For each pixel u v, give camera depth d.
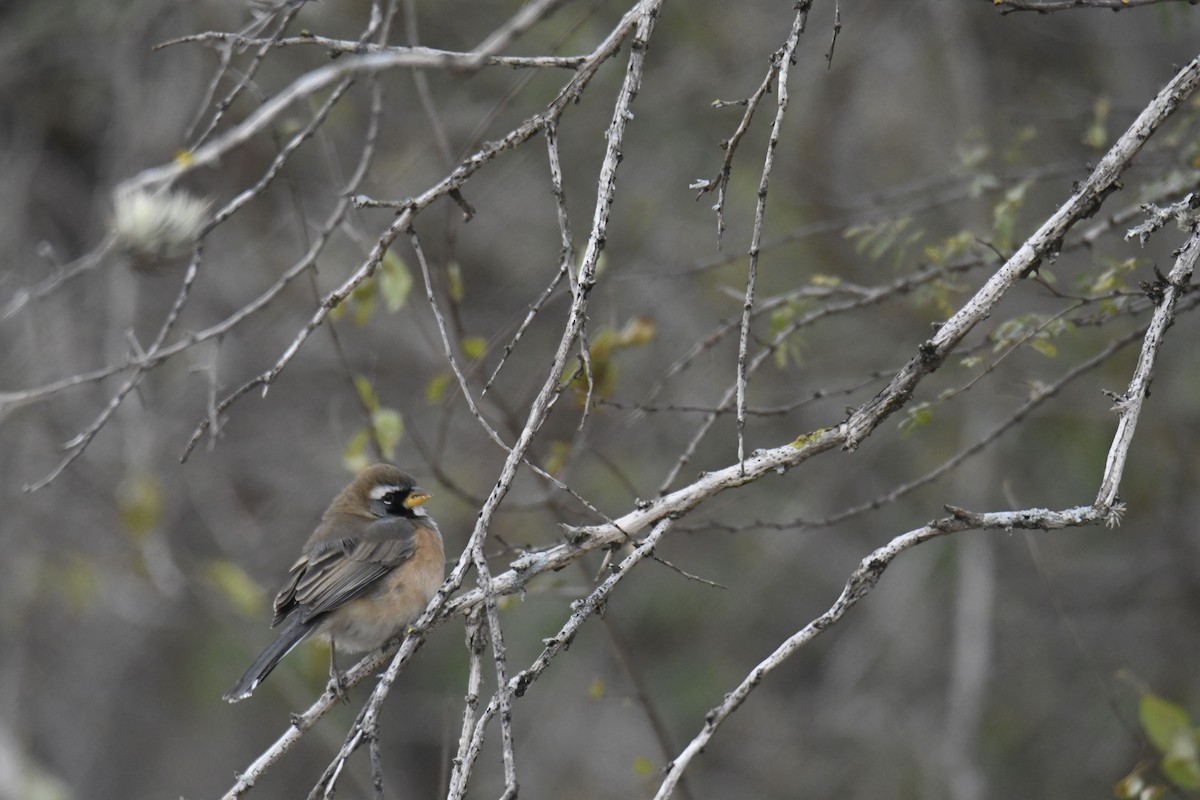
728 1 15.59
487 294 15.23
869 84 15.78
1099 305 8.55
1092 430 14.29
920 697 15.82
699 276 14.91
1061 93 12.15
